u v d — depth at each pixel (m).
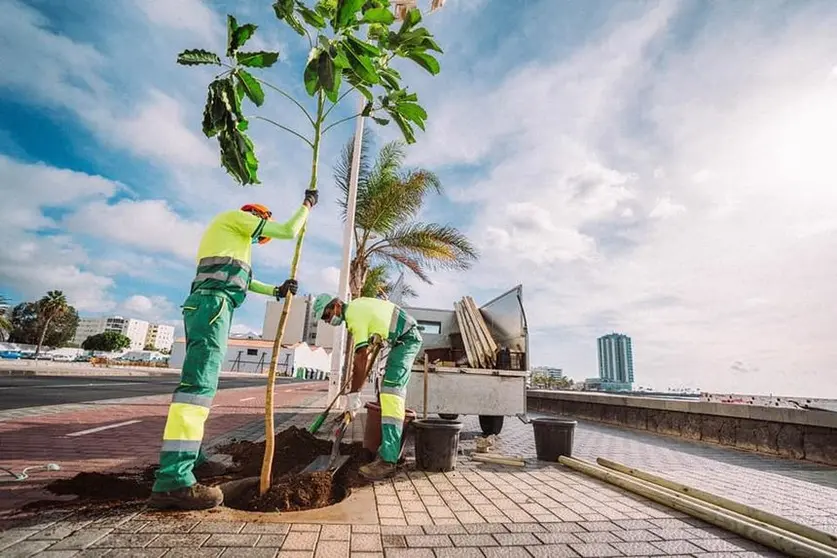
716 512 3.06
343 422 4.44
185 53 3.01
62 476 3.57
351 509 3.11
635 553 2.54
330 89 2.95
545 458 5.33
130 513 2.78
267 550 2.32
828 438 5.84
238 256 3.17
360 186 12.12
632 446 7.04
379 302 4.46
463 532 2.74
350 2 2.93
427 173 12.23
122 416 7.25
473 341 7.54
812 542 2.62
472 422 9.77
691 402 8.20
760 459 6.17
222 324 3.04
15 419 6.34
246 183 3.43
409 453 5.46
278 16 3.21
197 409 2.94
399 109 3.69
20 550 2.19
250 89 3.29
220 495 2.97
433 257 12.26
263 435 6.27
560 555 2.46
